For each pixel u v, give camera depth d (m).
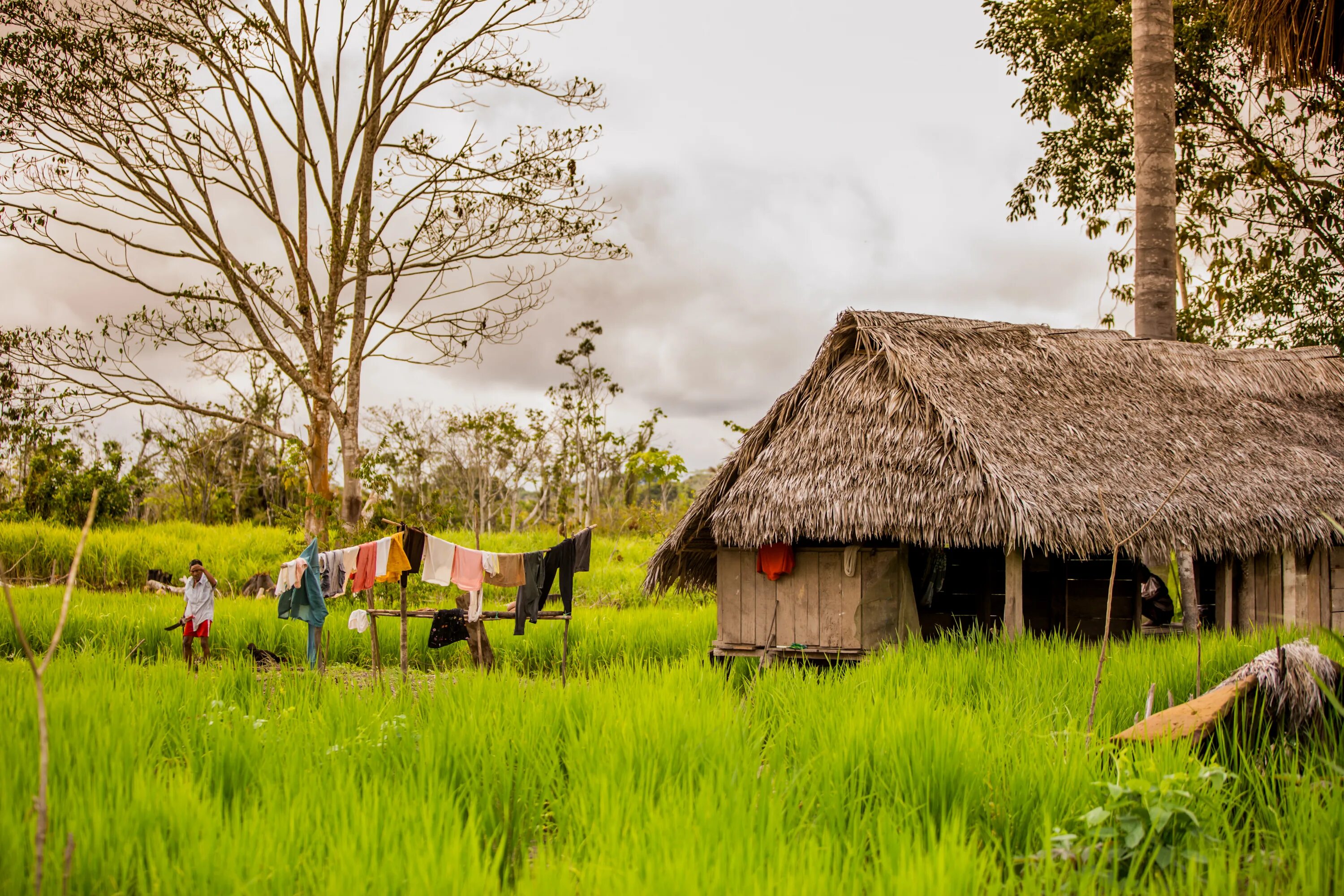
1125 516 10.72
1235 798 4.82
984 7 19.12
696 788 5.11
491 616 10.75
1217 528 11.14
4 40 19.67
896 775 5.09
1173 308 17.02
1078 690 7.69
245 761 5.52
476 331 23.39
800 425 12.27
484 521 37.22
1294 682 5.81
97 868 3.96
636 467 32.72
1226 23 17.08
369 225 23.33
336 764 5.25
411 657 13.31
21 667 8.27
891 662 8.83
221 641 13.41
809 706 6.90
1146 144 17.12
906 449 11.35
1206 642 9.81
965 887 3.62
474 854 3.85
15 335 20.33
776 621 11.86
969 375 12.11
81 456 28.20
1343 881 3.78
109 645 11.97
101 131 21.00
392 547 10.66
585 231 23.34
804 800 4.98
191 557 21.81
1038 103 19.69
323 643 13.51
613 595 20.23
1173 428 12.59
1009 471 10.67
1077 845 4.23
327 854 4.21
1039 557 13.95
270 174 23.58
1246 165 19.25
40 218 20.28
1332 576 12.53
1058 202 20.20
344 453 23.12
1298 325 19.44
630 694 7.17
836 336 12.73
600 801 4.66
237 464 37.38
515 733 6.09
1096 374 13.20
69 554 21.44
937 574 12.86
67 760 5.13
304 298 23.98
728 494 12.09
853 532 11.08
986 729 6.07
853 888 3.60
